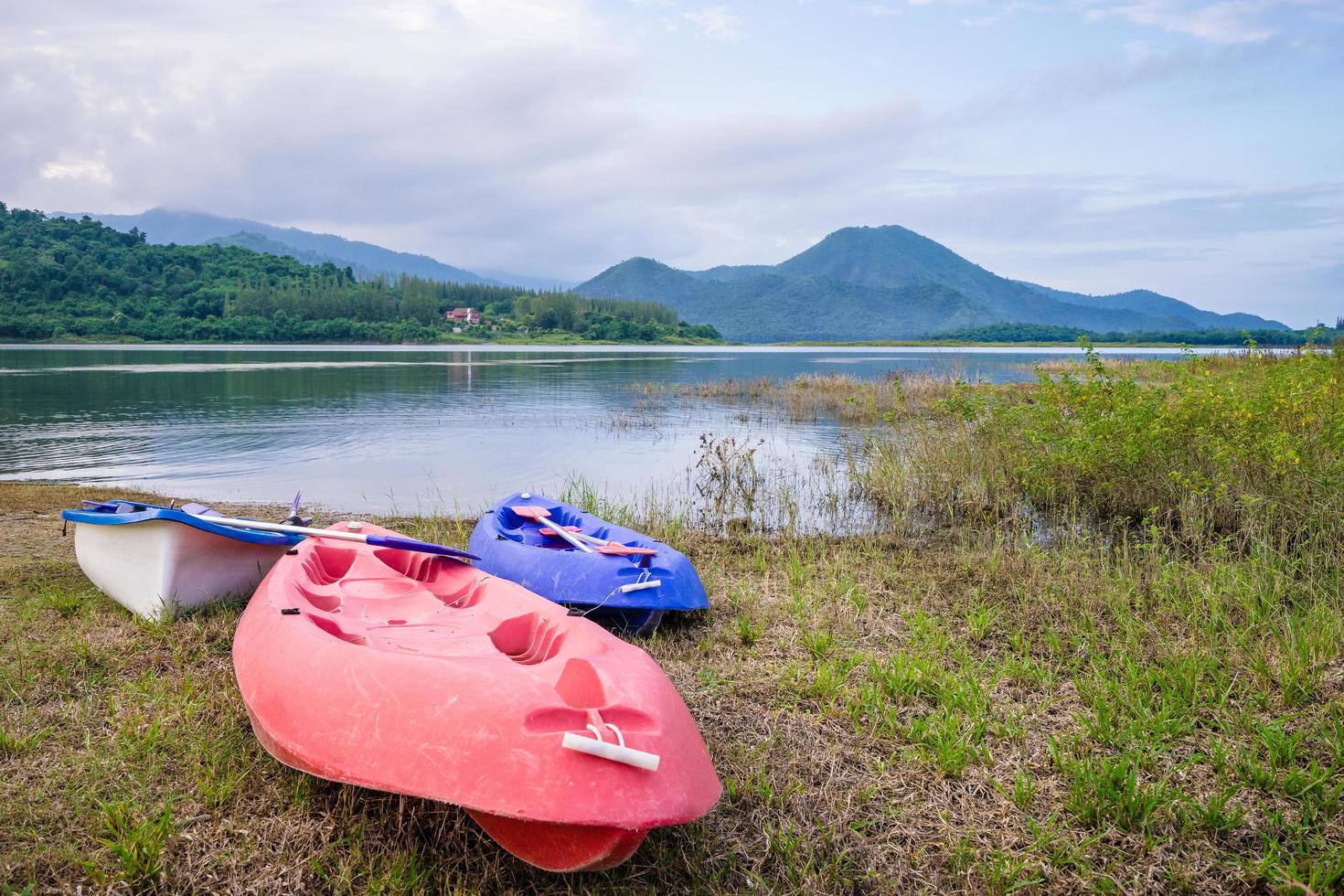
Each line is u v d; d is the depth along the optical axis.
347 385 31.38
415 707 3.16
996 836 3.58
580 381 34.88
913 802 3.80
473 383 33.16
